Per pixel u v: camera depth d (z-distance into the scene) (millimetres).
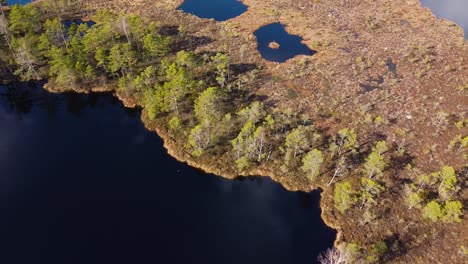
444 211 65938
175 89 86062
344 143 82812
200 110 85312
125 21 117188
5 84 103188
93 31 106062
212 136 84375
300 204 73812
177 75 91250
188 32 126250
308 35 126750
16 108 97625
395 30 128375
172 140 85688
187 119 89562
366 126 87688
